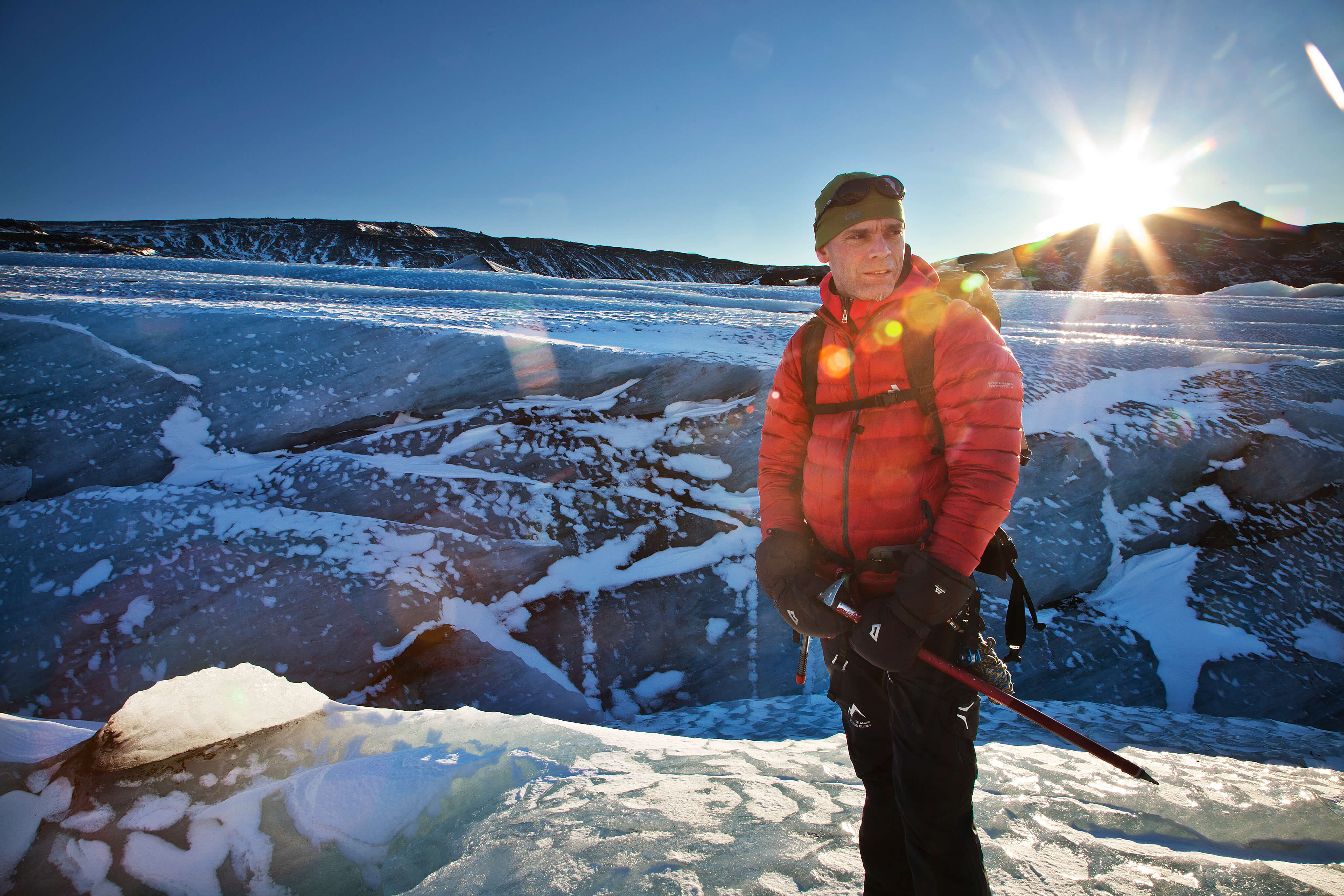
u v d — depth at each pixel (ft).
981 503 3.65
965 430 3.78
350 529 12.28
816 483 4.36
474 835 4.94
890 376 4.15
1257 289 79.36
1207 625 13.53
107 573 11.30
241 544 11.84
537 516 13.01
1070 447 15.20
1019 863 4.71
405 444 13.80
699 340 19.25
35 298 16.74
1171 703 12.36
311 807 5.39
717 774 5.97
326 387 14.40
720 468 14.23
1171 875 4.53
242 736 5.77
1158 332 36.60
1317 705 12.42
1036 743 9.05
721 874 4.36
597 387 14.82
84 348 14.71
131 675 10.46
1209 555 14.65
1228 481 15.62
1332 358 24.17
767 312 33.60
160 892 4.85
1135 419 16.11
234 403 14.19
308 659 10.87
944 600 3.57
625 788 5.49
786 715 10.81
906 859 4.08
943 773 3.73
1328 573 14.51
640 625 12.37
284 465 13.39
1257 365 19.42
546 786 5.53
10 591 11.03
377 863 5.19
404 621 11.41
